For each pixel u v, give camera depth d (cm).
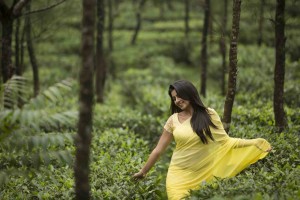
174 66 2303
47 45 2450
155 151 468
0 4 683
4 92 437
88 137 358
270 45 1819
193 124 450
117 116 944
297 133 608
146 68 2327
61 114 388
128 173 518
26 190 487
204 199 394
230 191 393
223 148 456
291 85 1000
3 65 721
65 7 1007
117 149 660
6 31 712
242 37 2180
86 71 352
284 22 613
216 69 1588
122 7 3431
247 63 1538
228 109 548
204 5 1024
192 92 454
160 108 1018
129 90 1653
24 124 409
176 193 446
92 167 530
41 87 1675
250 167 487
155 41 2759
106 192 454
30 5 902
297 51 1399
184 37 2691
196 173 453
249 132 611
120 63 2375
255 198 366
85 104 354
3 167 522
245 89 1163
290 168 457
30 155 430
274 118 661
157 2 3334
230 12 2545
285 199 370
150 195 474
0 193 476
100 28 1249
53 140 394
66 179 506
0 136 407
